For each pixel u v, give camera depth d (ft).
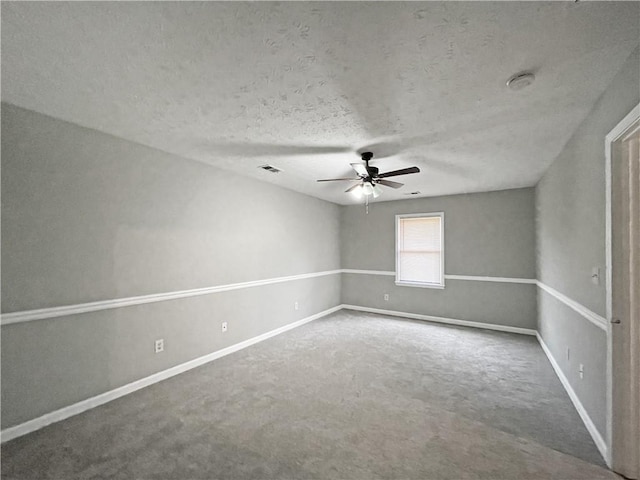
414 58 5.17
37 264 7.30
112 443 6.64
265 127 8.15
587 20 4.27
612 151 5.80
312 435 6.94
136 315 9.30
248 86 6.11
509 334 15.01
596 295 6.73
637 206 5.68
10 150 6.93
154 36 4.63
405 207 18.74
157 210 9.89
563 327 9.65
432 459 6.16
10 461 6.08
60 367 7.64
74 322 7.93
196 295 11.12
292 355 12.12
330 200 19.29
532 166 11.59
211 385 9.49
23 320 7.03
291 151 10.02
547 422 7.48
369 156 10.14
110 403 8.39
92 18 4.22
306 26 4.41
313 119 7.63
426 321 17.60
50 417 7.39
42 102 6.81
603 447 6.26
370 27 4.43
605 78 5.74
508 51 4.97
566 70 5.49
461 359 11.68
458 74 5.65
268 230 14.55
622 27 4.39
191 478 5.64
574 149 8.35
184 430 7.13
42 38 4.63
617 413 5.78
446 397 8.73
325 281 19.22
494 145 9.39
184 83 6.01
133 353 9.19
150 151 9.69
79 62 5.31
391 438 6.84
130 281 9.15
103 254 8.54
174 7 4.03
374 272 19.79
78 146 8.04
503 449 6.46
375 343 13.60
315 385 9.49
